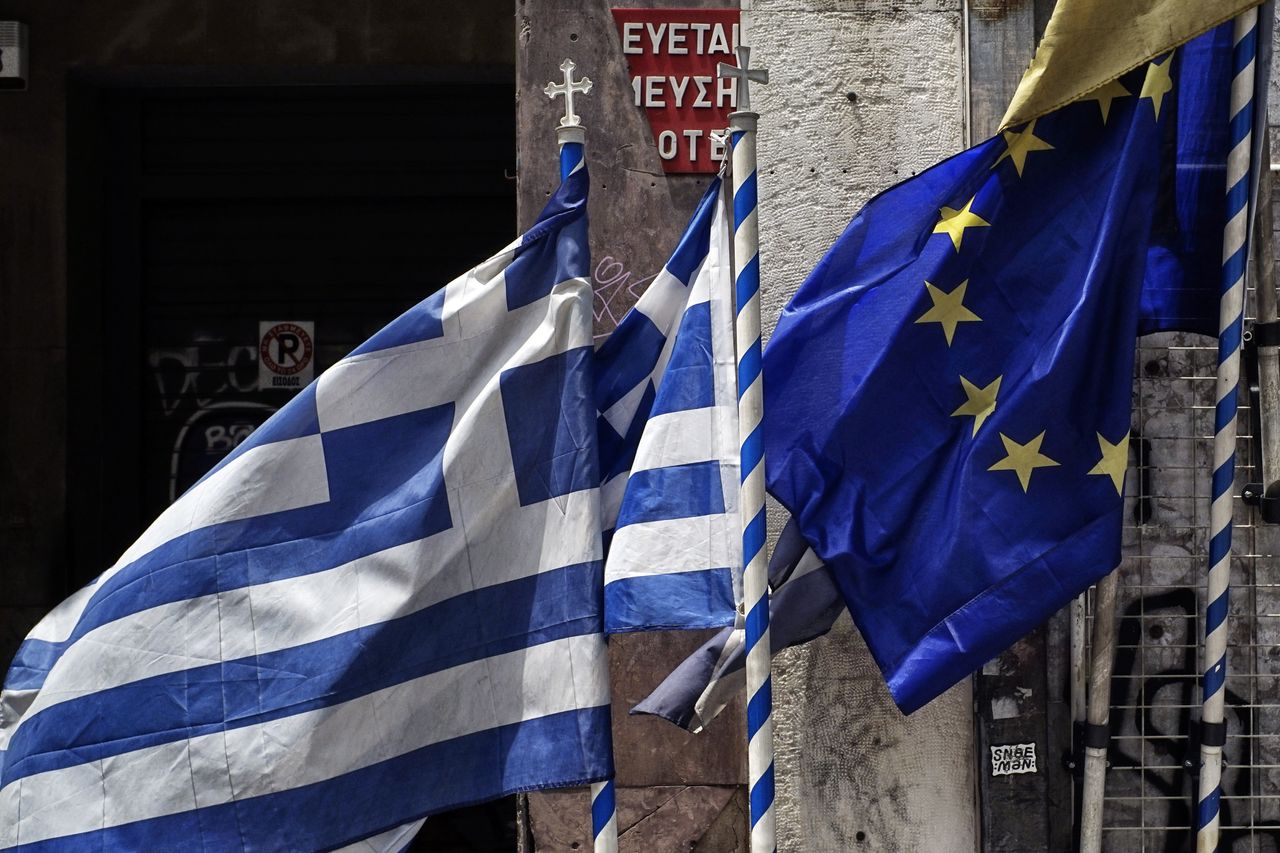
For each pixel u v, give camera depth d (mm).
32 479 7156
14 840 3691
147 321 7574
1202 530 4996
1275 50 4988
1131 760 4965
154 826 3643
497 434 3744
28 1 7242
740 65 3701
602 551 3795
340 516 3738
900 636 4027
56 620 4180
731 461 3812
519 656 3721
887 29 4953
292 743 3646
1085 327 3990
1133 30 3969
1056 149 4148
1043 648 4898
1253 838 4988
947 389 4113
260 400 7562
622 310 4883
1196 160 4301
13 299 7188
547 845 4777
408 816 3660
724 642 4152
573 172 3826
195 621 3695
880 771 4859
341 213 7598
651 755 4812
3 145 7211
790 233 4918
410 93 7570
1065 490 4012
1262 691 4996
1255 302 4664
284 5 7250
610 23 4918
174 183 7547
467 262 7578
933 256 4152
